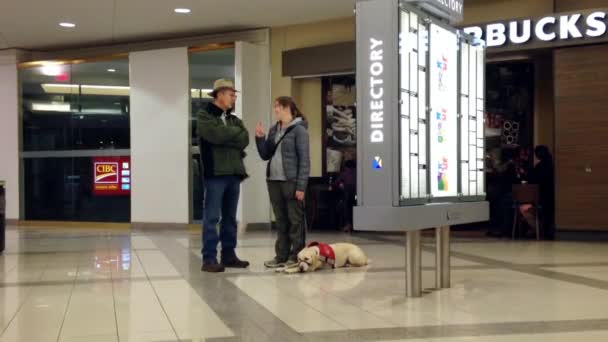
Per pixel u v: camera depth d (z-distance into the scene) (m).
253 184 13.29
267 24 13.48
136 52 14.73
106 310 5.13
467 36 6.39
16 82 16.09
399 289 5.99
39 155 16.05
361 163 5.21
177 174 14.20
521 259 8.22
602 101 10.40
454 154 6.12
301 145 7.20
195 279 6.68
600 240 10.47
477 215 6.44
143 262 8.21
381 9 5.13
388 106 5.10
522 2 11.60
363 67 5.21
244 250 9.41
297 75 13.14
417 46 5.41
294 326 4.50
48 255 9.10
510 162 12.12
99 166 15.49
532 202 10.96
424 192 5.52
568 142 10.65
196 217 14.25
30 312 5.08
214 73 13.99
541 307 5.10
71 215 15.80
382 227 5.06
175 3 11.95
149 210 14.48
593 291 5.84
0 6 12.19
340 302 5.36
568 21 10.41
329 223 13.22
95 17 12.95
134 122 14.67
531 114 12.05
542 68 11.90
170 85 14.30
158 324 4.61
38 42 15.24
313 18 13.05
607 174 10.40
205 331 4.38
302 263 7.06
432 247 9.84
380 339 4.11
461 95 6.26
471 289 5.98
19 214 16.16
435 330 4.34
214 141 7.06
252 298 5.57
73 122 15.81
